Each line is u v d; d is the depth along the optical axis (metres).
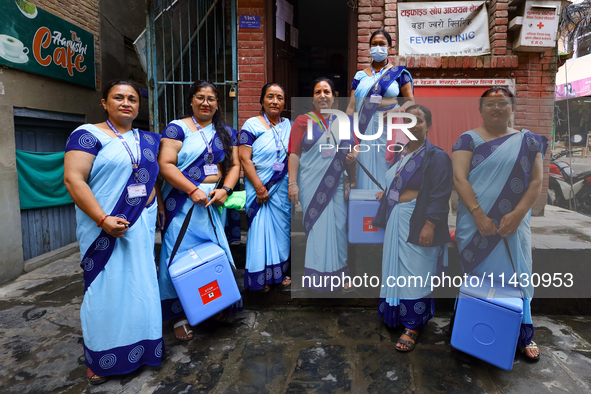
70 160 1.78
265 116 2.59
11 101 3.56
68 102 4.36
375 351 2.14
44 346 2.26
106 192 1.85
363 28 3.84
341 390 1.80
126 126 1.99
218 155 2.32
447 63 3.71
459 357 2.08
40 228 4.10
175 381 1.90
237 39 4.04
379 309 2.35
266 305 2.74
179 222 2.25
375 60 2.57
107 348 1.88
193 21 5.19
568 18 7.09
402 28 3.79
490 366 1.99
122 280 1.90
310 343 2.24
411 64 3.74
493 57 3.67
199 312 2.10
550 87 3.75
